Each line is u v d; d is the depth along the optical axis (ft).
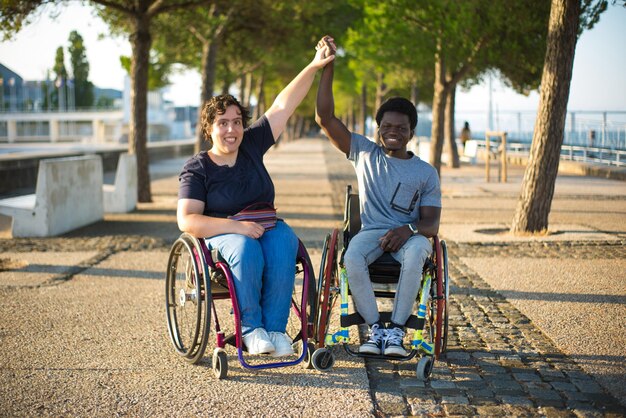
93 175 33.88
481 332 15.52
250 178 13.47
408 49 45.44
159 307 17.74
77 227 31.86
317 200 43.37
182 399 11.62
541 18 37.22
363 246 13.12
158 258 24.50
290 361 12.45
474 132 101.14
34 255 25.05
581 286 19.89
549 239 27.40
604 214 35.91
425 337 15.14
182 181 13.39
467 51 41.45
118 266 23.07
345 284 13.28
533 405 11.33
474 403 11.44
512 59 40.68
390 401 11.57
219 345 12.67
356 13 58.18
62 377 12.63
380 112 13.97
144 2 39.58
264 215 13.06
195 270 12.62
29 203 30.09
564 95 27.96
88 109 369.09
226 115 13.32
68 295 18.97
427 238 13.75
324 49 14.16
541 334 15.35
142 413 11.02
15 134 317.01
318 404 11.42
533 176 28.58
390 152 14.05
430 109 111.96
